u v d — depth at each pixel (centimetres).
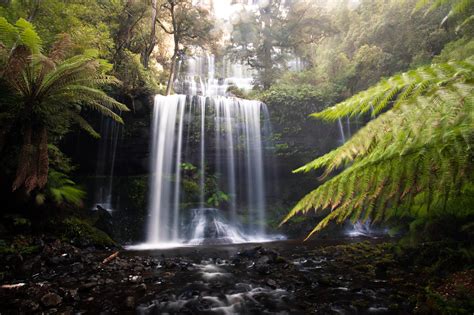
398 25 1547
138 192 1283
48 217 857
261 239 1216
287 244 1052
